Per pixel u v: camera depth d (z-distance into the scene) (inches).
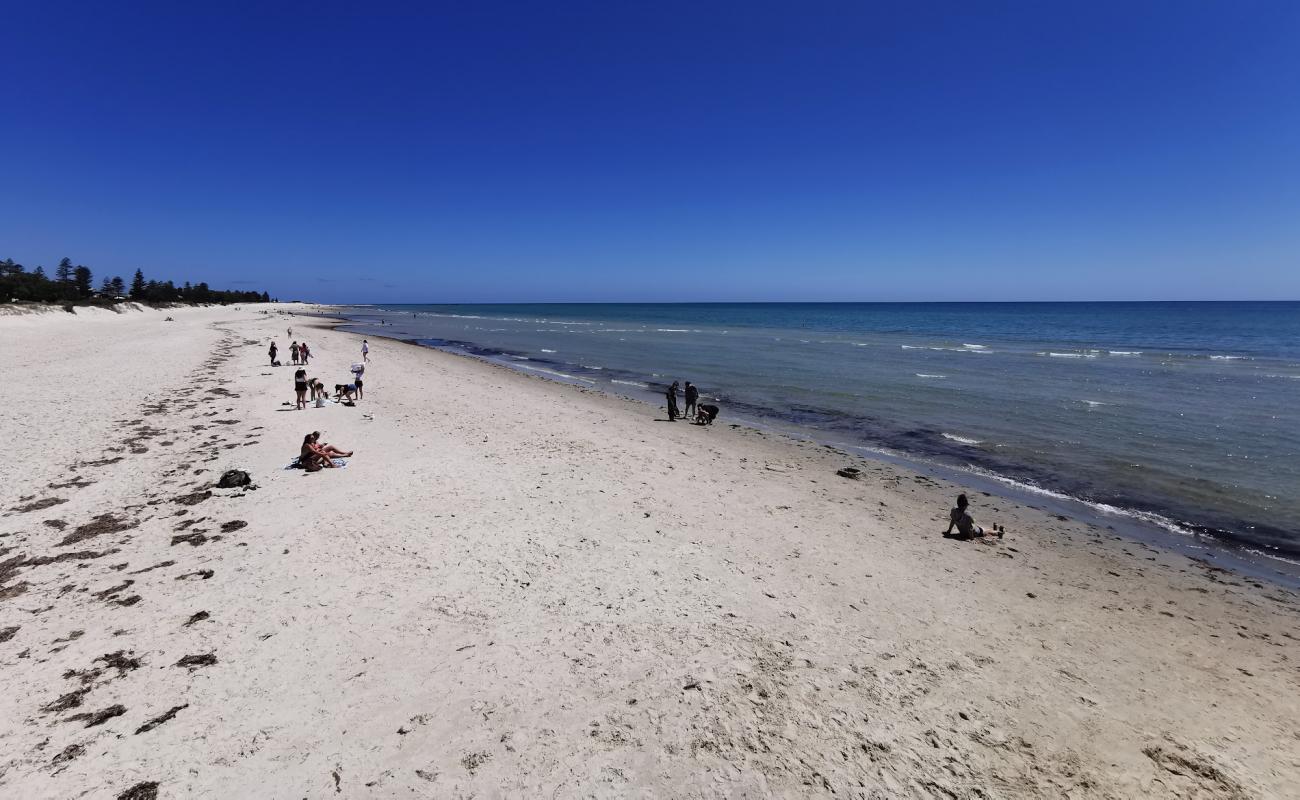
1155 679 267.9
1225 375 1258.6
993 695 247.6
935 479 596.1
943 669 264.5
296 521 398.0
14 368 1005.8
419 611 293.7
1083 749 218.2
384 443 605.6
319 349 1569.9
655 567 352.8
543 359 1727.4
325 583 317.7
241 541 366.0
